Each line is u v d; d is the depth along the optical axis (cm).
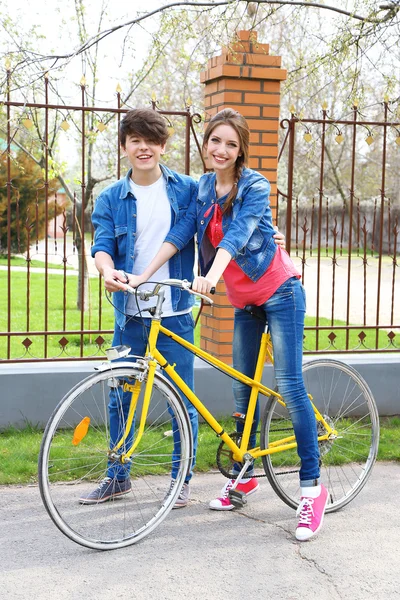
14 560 302
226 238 314
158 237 352
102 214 354
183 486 367
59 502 365
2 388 469
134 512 354
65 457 421
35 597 271
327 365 378
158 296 325
